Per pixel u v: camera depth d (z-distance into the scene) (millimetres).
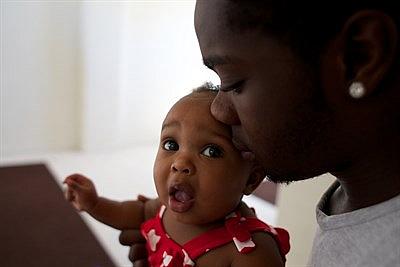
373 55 362
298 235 1033
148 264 733
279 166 436
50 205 2215
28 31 2617
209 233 614
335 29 362
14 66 2643
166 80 3094
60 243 1922
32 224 2043
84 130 2852
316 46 368
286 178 453
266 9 369
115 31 2771
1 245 1873
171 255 620
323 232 478
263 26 375
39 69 2701
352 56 369
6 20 2553
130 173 2613
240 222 614
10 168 2592
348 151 414
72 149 2900
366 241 420
